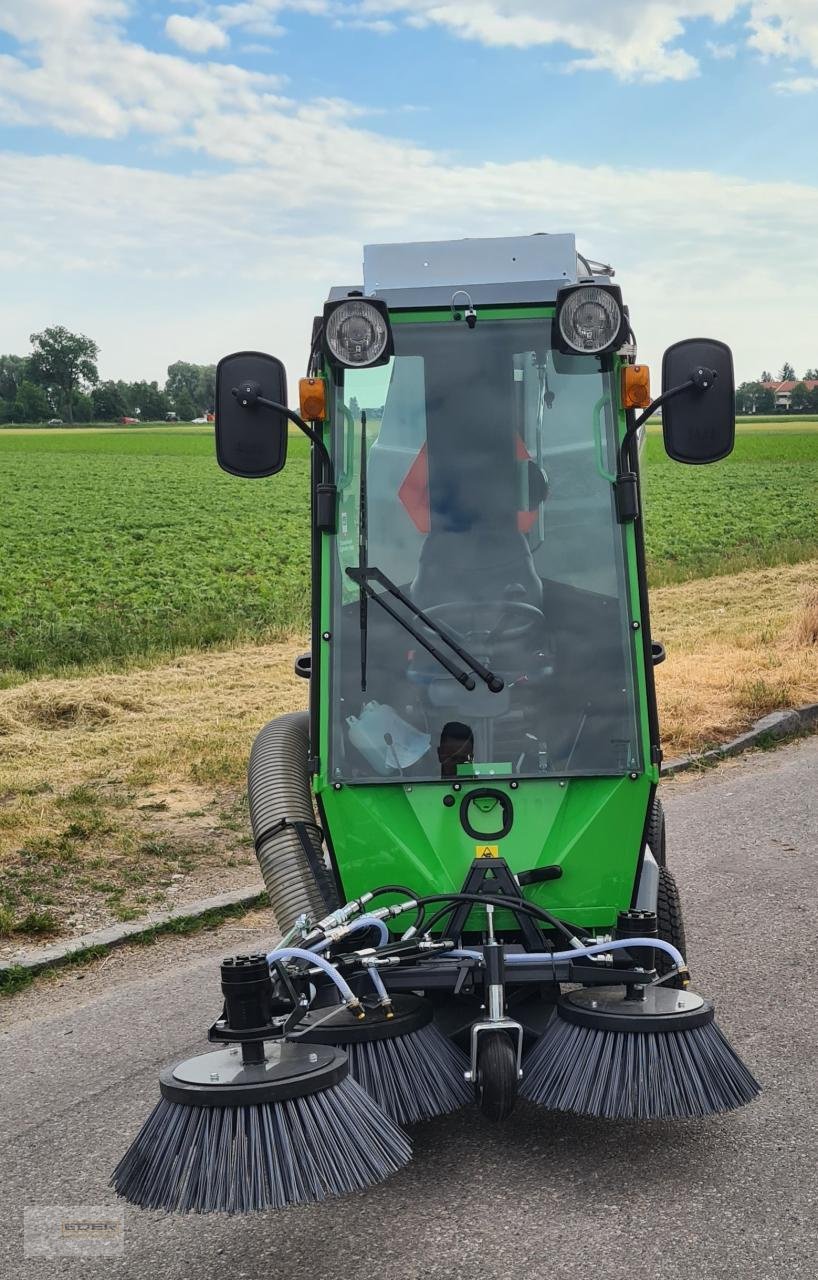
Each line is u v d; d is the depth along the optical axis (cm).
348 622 439
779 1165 390
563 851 427
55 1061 505
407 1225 360
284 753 505
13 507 4097
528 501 442
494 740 433
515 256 454
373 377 444
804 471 5084
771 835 823
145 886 734
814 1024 508
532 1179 386
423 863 429
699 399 423
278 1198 326
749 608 1914
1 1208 387
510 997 426
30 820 845
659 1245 343
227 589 2380
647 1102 371
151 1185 335
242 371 425
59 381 13938
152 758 1018
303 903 441
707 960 592
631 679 436
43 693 1282
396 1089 381
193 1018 544
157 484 5097
